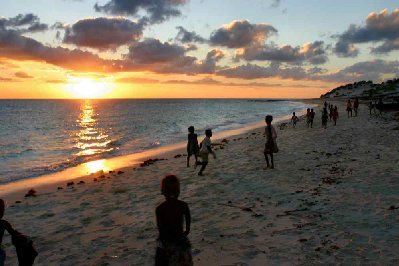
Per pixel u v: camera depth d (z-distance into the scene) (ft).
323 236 22.52
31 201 37.06
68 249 23.38
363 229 23.31
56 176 54.19
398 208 26.76
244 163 50.90
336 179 37.09
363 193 31.35
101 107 540.52
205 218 27.86
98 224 28.19
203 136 107.55
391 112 135.03
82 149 89.45
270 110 333.62
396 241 21.15
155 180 43.91
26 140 116.78
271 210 28.68
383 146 56.90
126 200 35.09
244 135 102.47
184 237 14.05
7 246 24.52
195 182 40.91
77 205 34.24
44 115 310.04
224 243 22.53
